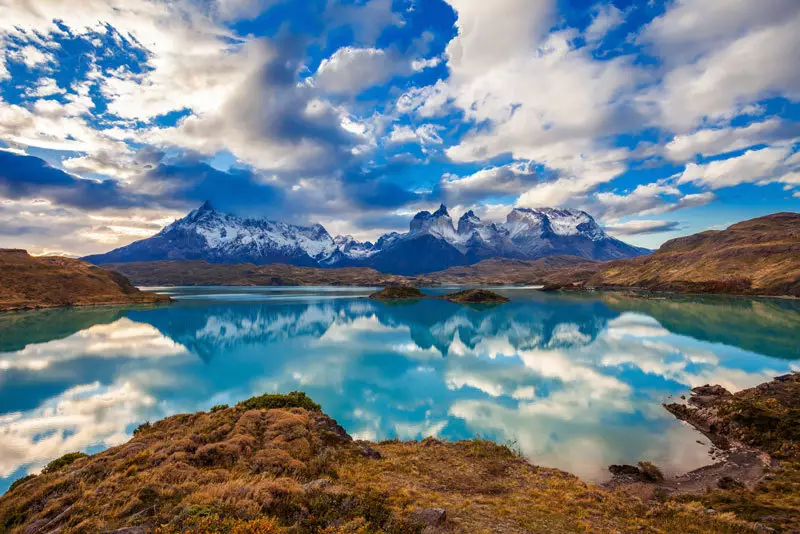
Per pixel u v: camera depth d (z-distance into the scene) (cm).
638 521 1956
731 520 1991
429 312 15738
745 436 3669
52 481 2036
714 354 7806
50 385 5984
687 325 11262
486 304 18525
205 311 15325
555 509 2056
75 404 5156
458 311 15962
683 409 4697
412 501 1944
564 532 1769
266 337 10375
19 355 7925
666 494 2695
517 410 4906
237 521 1406
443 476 2559
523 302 19312
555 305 17675
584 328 11462
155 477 1873
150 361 7594
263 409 3169
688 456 3491
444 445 3356
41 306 14950
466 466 2795
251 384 6138
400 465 2639
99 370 6875
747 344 8681
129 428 4375
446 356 8175
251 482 1862
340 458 2567
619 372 6688
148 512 1518
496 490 2362
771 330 10162
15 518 1720
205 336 10369
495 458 3033
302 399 3828
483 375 6662
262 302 19262
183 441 2403
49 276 17150
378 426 4428
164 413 4866
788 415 3759
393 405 5156
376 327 12100
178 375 6625
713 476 3020
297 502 1667
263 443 2534
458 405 5131
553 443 3859
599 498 2283
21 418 4666
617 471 3225
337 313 15300
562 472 2862
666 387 5734
